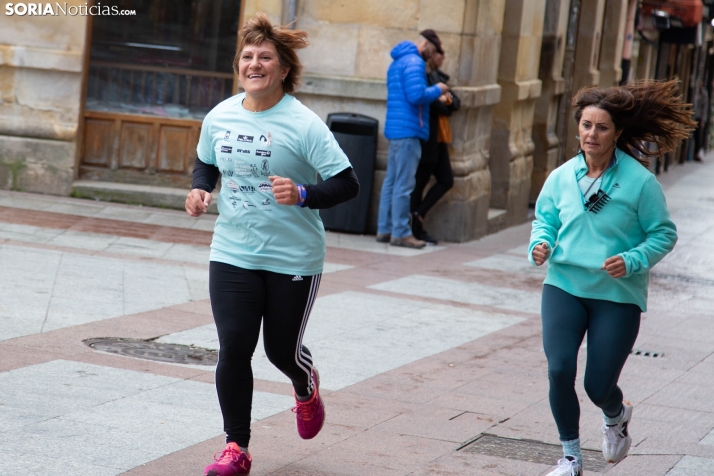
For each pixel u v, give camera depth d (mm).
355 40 13734
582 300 4906
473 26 13609
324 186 4719
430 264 12266
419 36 13609
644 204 4828
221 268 4836
